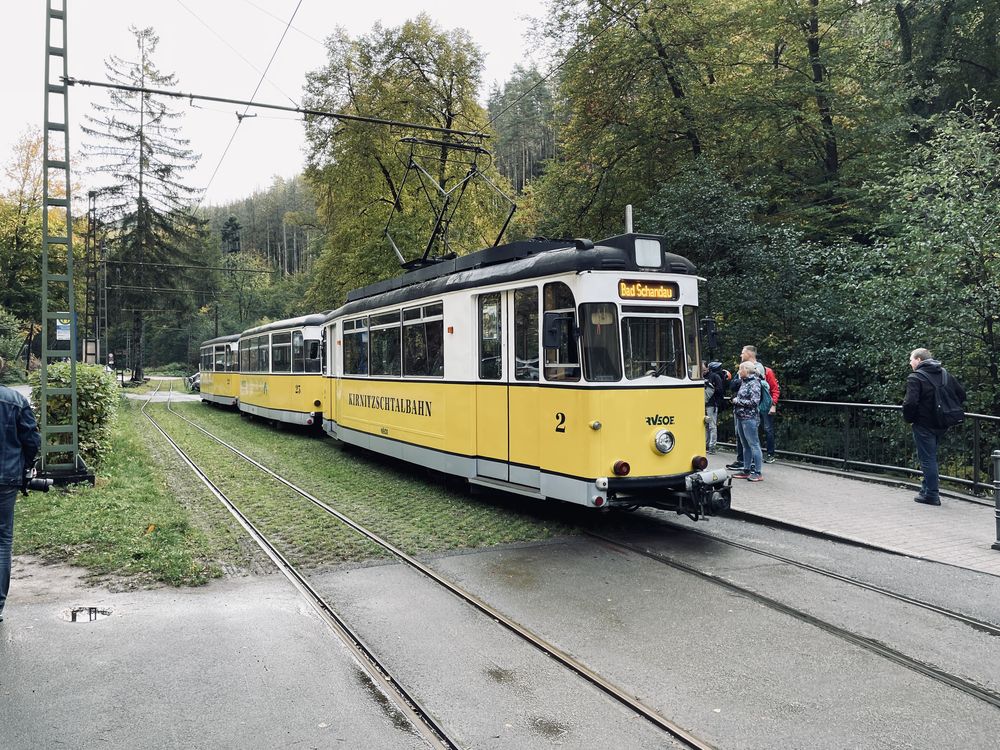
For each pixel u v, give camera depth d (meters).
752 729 4.00
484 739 3.89
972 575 6.66
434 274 11.27
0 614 5.51
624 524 8.81
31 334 49.66
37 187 46.69
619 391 7.73
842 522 8.53
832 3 20.05
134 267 48.66
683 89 20.70
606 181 22.23
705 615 5.77
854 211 19.28
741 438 11.66
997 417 9.64
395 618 5.70
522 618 5.71
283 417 21.06
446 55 28.92
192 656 4.92
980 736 3.92
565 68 21.66
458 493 10.76
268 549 7.62
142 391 48.44
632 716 4.16
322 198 31.61
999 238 11.07
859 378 14.72
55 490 9.77
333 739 3.87
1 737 3.85
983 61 20.00
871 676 4.66
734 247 15.11
